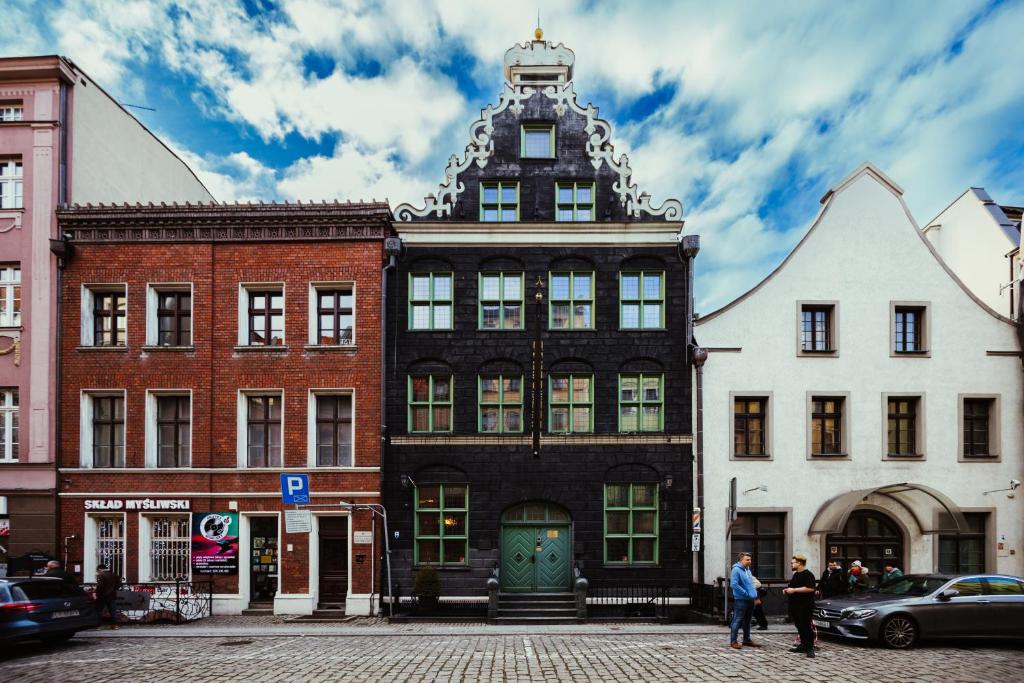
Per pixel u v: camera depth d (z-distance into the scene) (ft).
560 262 63.36
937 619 41.01
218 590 58.75
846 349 62.54
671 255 62.80
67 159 63.72
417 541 60.34
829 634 43.45
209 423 60.75
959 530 57.00
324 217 61.87
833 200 64.08
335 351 61.11
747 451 61.77
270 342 62.95
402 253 62.44
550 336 62.13
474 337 62.08
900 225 64.08
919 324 63.77
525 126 64.28
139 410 61.16
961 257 77.25
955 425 61.82
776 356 62.28
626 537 60.13
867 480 61.00
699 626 51.13
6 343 61.46
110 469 59.98
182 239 62.34
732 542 60.59
